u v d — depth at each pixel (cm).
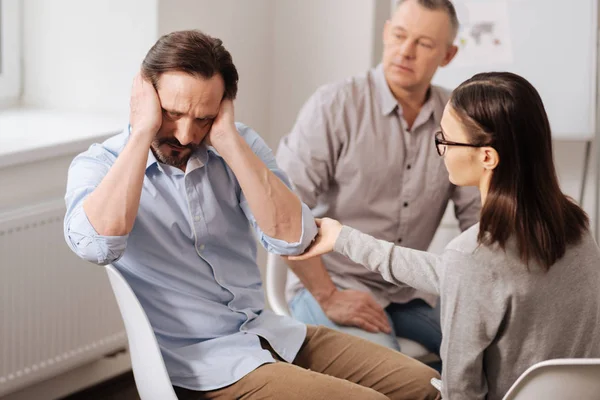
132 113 195
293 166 274
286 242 205
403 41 267
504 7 346
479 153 177
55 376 301
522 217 172
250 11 357
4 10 321
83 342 295
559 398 169
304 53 371
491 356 180
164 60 189
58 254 280
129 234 200
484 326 175
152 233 201
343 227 203
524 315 174
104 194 186
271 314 220
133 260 202
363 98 276
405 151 278
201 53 190
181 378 201
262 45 368
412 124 279
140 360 192
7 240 264
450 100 182
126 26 314
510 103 173
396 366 211
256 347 205
